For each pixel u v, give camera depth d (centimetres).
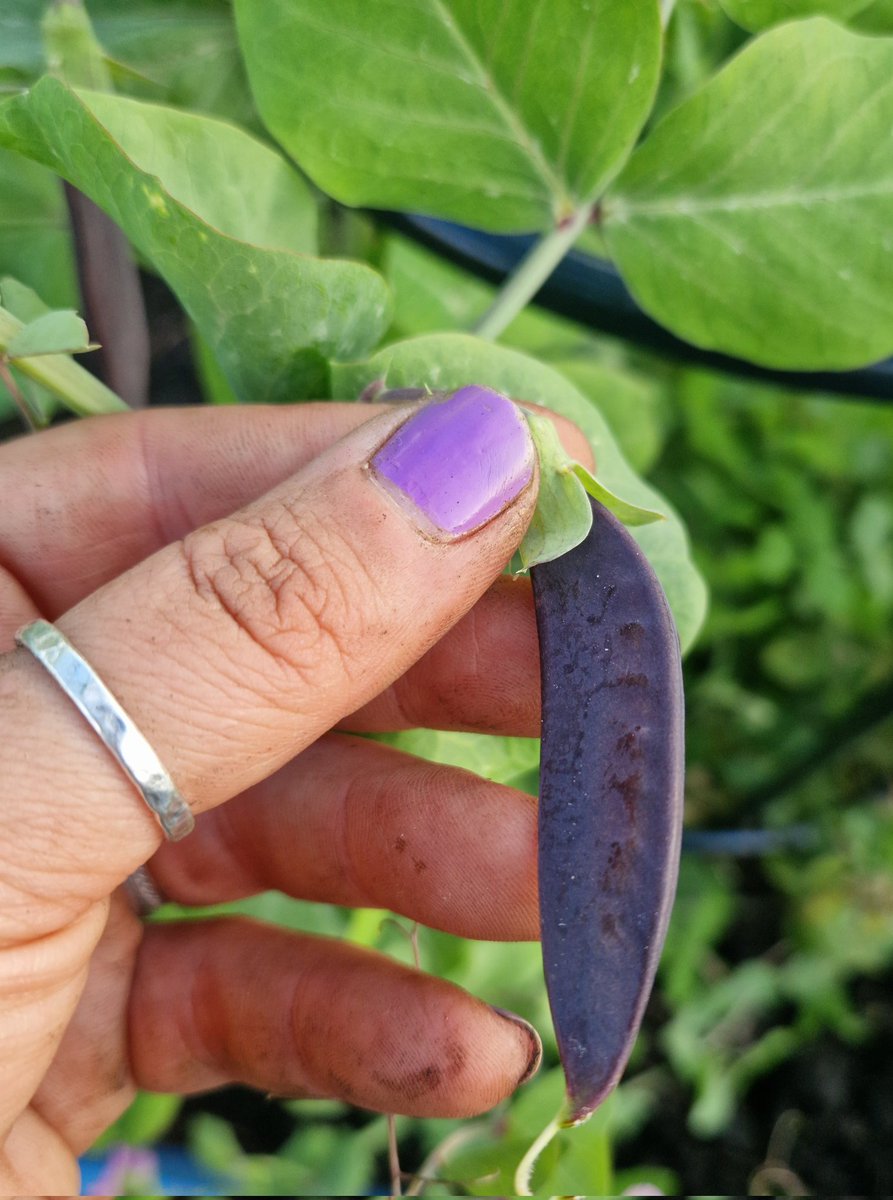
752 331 14
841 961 33
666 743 10
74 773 10
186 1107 29
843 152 13
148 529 15
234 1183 26
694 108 13
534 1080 26
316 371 14
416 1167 28
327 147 13
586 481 11
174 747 10
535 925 14
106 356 16
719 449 32
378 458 11
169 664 10
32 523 15
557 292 17
